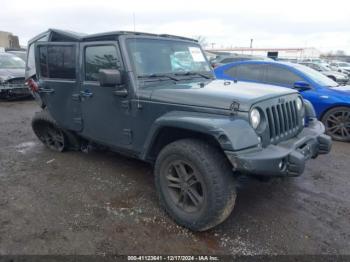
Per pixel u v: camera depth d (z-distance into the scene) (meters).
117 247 2.62
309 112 3.66
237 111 2.65
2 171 4.23
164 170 2.98
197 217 2.73
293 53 36.00
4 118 7.73
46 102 4.51
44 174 4.13
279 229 2.90
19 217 3.05
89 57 3.68
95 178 4.00
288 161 2.70
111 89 3.45
